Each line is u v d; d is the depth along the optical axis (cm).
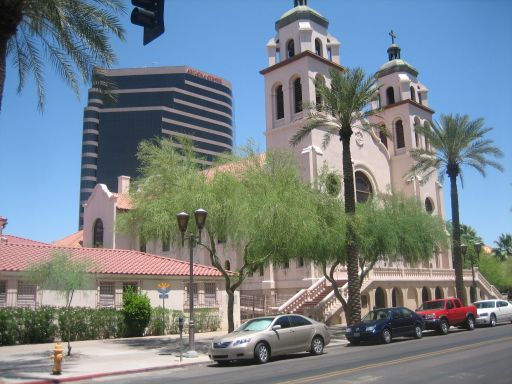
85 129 12888
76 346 2284
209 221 2116
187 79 13538
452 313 2650
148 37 788
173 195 2153
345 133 2783
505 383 1056
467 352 1642
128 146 12681
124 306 2711
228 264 4053
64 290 2136
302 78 4206
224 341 1655
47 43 1716
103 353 2033
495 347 1758
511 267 7006
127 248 4681
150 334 2786
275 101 4431
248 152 2341
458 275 3522
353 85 2717
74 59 1692
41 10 1513
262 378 1259
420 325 2350
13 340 2305
